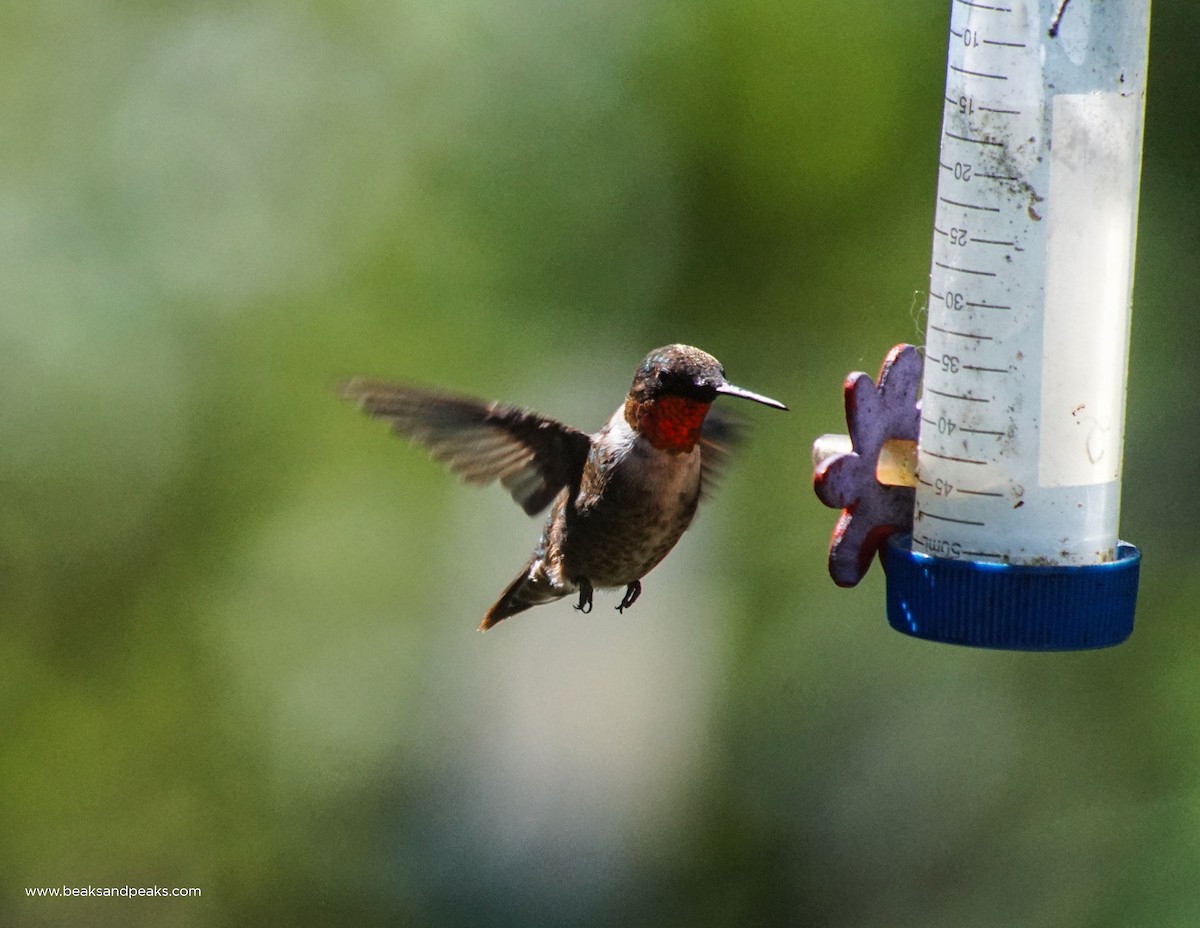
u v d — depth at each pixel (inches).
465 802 597.6
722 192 479.2
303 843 558.3
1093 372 239.9
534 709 650.8
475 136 504.4
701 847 541.0
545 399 522.3
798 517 498.3
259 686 549.6
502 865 597.3
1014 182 240.1
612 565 290.2
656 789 611.2
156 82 524.7
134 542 529.0
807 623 504.1
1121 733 461.7
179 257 514.3
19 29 523.8
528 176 498.3
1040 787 470.6
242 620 544.4
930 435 246.1
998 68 240.7
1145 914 438.6
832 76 464.4
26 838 537.0
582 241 495.5
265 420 523.2
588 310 497.7
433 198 508.4
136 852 543.5
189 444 522.3
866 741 498.9
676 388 275.1
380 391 285.9
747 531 505.0
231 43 526.3
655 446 280.5
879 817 494.0
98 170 516.4
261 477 530.6
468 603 612.1
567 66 494.6
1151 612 457.1
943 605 240.1
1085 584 235.3
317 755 556.7
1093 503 240.7
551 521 297.1
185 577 535.8
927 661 494.0
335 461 537.6
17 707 532.7
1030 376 239.9
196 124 520.7
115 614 534.9
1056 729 471.5
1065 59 238.2
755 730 513.0
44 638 532.7
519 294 502.6
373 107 518.0
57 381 508.7
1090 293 239.1
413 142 511.8
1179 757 449.7
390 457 544.7
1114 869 450.6
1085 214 239.0
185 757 546.0
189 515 530.6
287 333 516.4
